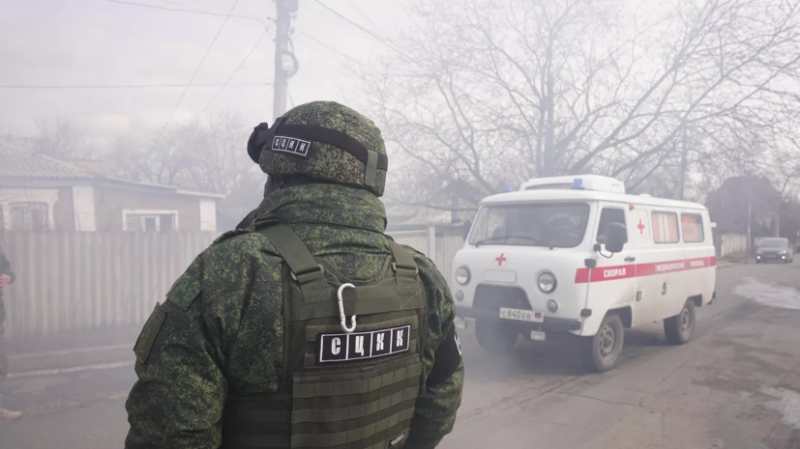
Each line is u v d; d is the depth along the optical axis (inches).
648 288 251.6
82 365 225.1
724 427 166.9
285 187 46.1
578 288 211.6
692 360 253.4
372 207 47.1
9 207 412.8
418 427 53.3
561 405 186.1
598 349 224.8
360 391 41.6
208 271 40.1
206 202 566.9
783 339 306.3
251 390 39.7
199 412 37.6
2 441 147.3
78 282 282.8
